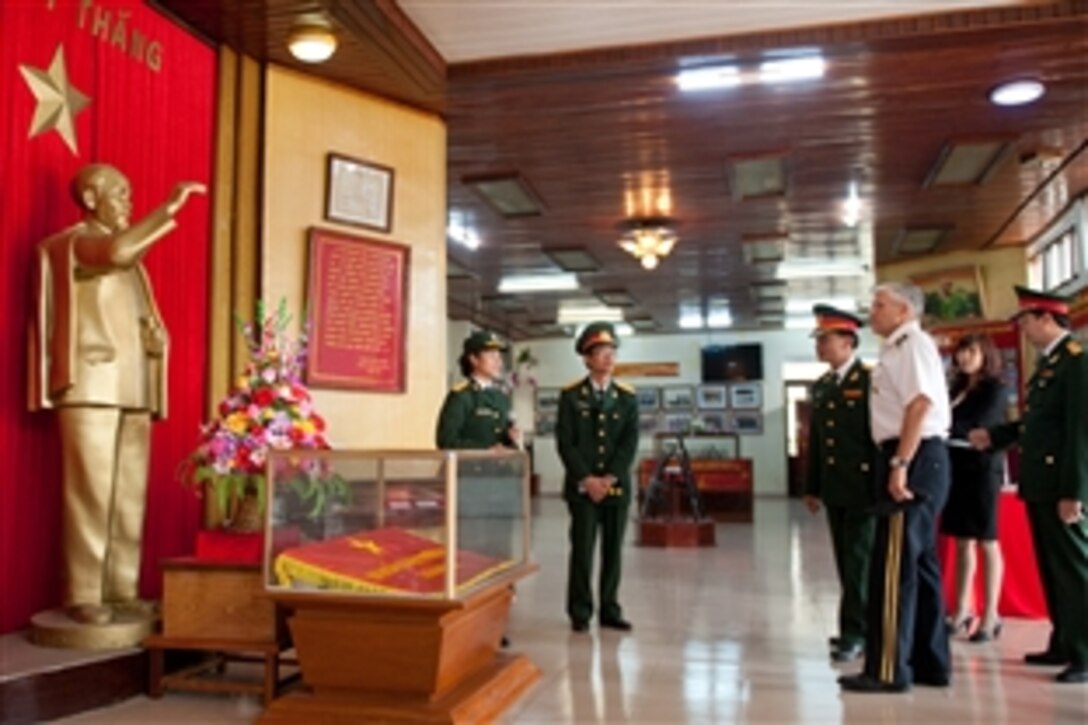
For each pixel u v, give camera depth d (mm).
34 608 3102
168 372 3734
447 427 3855
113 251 2871
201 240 4023
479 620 2855
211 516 3887
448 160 6055
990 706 2939
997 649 3793
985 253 8969
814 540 8086
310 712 2605
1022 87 4832
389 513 2664
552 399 16516
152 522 3627
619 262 9641
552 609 4746
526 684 3119
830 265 9820
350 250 4527
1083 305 7137
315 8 3818
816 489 3955
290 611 2936
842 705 2953
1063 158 6102
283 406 3178
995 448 3908
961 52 4438
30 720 2621
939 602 3221
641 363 16391
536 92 4867
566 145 5773
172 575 2992
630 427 4383
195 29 4020
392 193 4781
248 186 4246
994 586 3990
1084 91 4945
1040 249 8312
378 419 4570
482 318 13781
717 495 10164
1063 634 3326
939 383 3104
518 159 6078
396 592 2545
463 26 4316
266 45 4207
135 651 2941
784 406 15695
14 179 3064
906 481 3080
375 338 4578
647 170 6344
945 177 6461
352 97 4699
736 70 4625
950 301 9164
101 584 3020
